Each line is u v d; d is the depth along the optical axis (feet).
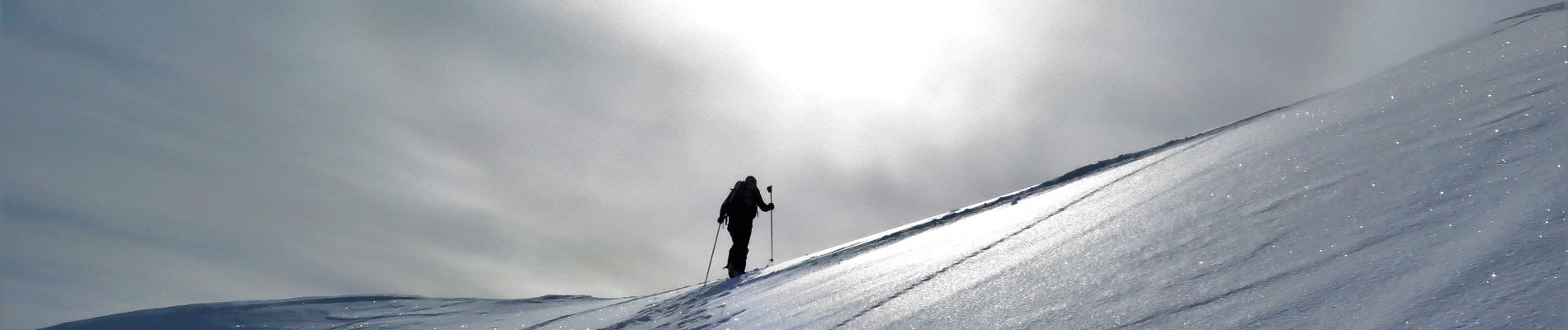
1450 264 7.05
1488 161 9.85
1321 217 10.00
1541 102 11.89
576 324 23.58
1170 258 10.35
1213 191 13.87
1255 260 9.19
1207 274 9.21
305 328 27.40
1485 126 11.73
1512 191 8.39
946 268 15.14
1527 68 15.25
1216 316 7.82
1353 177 11.45
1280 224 10.21
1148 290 9.33
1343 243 8.71
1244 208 11.86
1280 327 7.05
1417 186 9.82
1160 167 19.81
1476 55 20.03
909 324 11.62
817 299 16.28
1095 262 11.53
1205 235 10.98
